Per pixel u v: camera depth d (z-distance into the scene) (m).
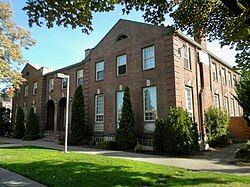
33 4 5.65
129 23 20.75
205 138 18.53
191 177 8.34
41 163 10.37
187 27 9.28
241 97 17.20
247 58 8.81
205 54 21.83
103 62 22.66
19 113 31.58
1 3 24.00
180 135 14.79
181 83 17.64
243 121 22.08
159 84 17.80
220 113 19.45
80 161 10.94
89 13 5.94
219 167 11.01
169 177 8.27
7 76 24.36
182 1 8.34
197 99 19.42
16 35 24.97
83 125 21.77
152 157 13.91
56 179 7.71
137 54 19.67
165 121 16.19
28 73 33.72
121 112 19.89
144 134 18.16
